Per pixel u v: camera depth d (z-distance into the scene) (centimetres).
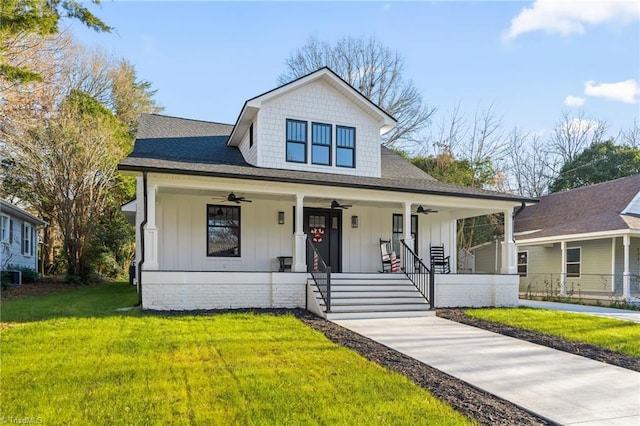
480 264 2530
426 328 880
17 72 934
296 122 1319
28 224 2144
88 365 526
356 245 1432
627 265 1566
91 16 931
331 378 507
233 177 1055
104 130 1973
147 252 1007
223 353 598
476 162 2869
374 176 1386
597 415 434
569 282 1897
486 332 848
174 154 1281
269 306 1075
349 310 1000
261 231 1327
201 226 1270
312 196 1155
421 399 451
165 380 480
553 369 597
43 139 1830
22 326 749
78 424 368
